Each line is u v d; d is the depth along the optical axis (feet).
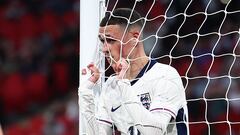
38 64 80.89
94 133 29.71
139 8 48.37
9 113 77.97
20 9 85.40
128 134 29.17
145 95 28.48
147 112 26.76
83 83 29.68
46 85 79.10
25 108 78.07
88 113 29.45
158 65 29.04
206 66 57.21
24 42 83.15
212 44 58.23
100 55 31.24
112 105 29.76
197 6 58.90
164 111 27.32
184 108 28.55
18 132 75.15
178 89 28.19
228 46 58.13
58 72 79.36
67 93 78.02
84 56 31.30
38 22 83.82
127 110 27.04
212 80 57.11
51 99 78.07
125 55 28.94
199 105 57.57
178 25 57.72
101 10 32.04
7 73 80.94
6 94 79.36
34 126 74.74
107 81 30.45
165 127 26.96
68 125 72.79
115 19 28.86
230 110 57.82
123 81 27.30
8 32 84.48
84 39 31.37
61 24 82.58
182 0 58.49
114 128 30.48
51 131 73.15
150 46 46.47
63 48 81.05
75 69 79.71
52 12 83.56
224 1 58.18
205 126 57.88
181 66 56.44
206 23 58.80
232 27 58.75
